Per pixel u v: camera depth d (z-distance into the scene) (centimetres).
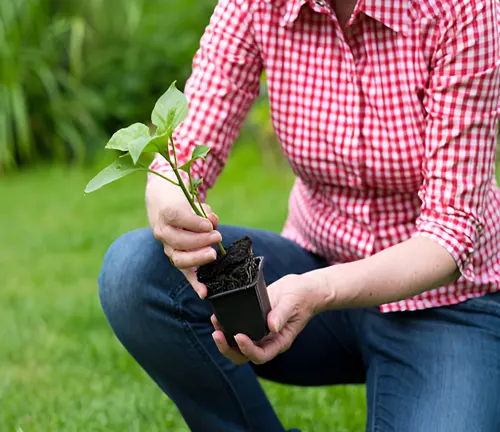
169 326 221
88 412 304
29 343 395
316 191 239
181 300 221
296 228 253
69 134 893
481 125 209
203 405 234
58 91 922
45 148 926
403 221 228
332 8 217
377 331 232
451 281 211
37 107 916
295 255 243
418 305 226
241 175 773
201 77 231
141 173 814
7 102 890
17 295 478
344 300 201
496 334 223
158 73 915
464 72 207
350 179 224
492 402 213
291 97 224
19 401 323
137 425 287
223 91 228
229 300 186
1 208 727
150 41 916
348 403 304
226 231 235
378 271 202
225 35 227
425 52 212
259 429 235
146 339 224
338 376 254
